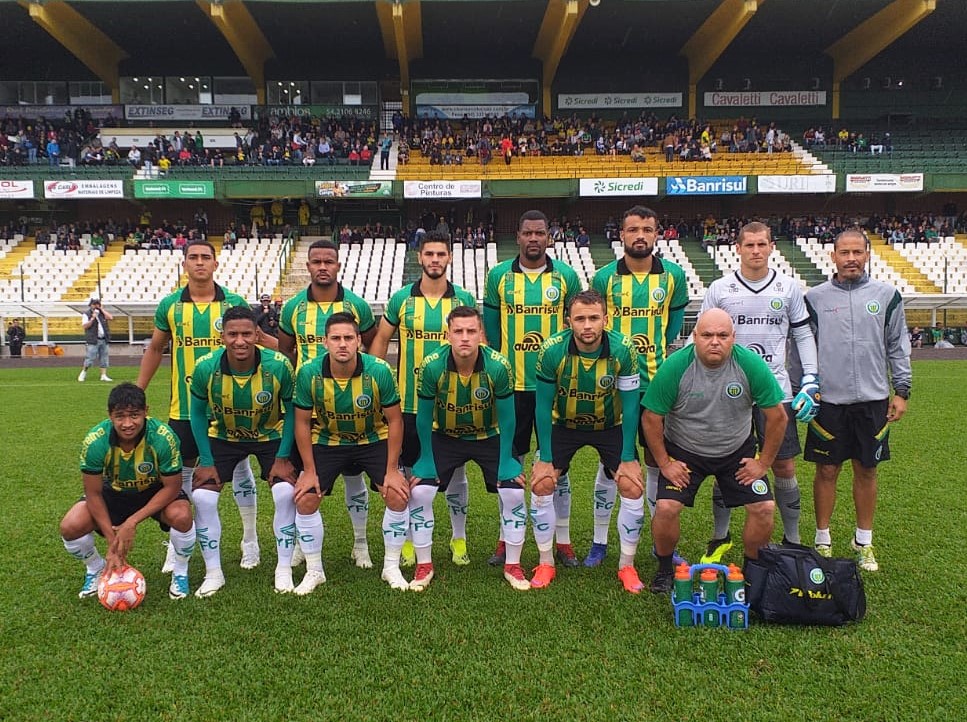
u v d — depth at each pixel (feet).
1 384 44.04
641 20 82.12
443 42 88.53
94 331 45.98
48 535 15.89
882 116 95.45
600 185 79.36
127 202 87.97
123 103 93.66
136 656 10.42
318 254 14.67
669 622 11.39
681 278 15.11
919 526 15.83
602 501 14.32
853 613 11.10
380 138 91.35
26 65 92.07
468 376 12.87
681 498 12.45
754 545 12.53
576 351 12.84
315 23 82.17
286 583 13.02
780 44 90.94
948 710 8.83
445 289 14.93
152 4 75.20
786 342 14.39
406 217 89.30
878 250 79.46
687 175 80.02
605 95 95.25
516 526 13.19
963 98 95.35
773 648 10.44
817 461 14.05
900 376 13.73
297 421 12.96
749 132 87.66
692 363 12.04
